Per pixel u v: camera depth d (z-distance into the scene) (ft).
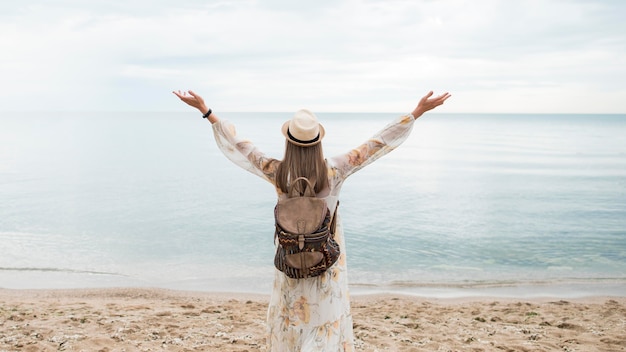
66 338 16.90
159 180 95.55
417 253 41.88
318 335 8.61
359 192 81.46
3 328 18.34
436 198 74.79
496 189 85.40
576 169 122.83
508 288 31.60
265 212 61.72
